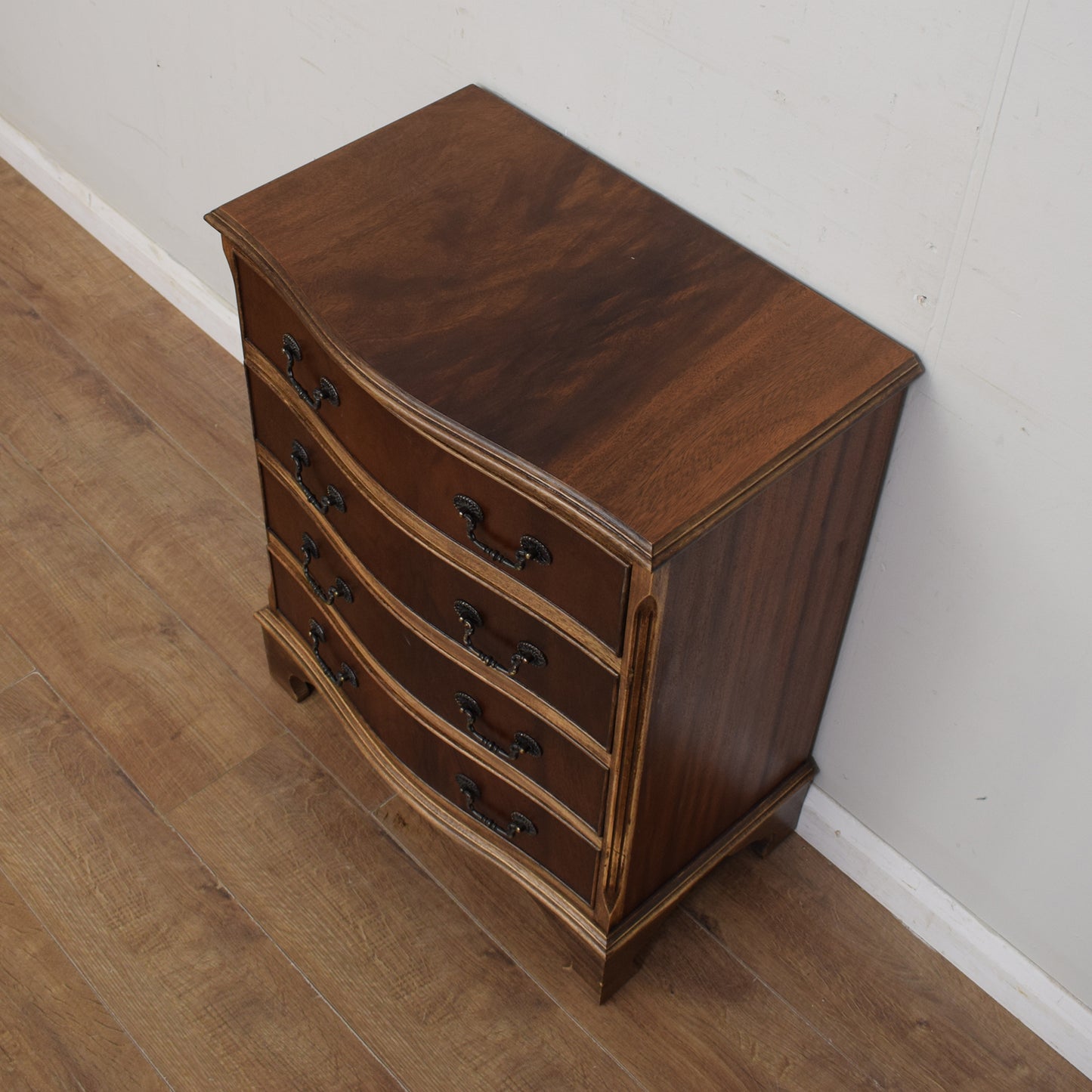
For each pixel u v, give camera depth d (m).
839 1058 1.85
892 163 1.40
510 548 1.44
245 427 2.65
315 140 2.24
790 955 1.95
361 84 2.05
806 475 1.44
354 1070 1.80
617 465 1.33
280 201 1.62
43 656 2.25
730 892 2.02
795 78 1.43
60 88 2.80
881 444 1.54
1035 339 1.38
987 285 1.38
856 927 1.99
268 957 1.90
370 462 1.56
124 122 2.67
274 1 2.08
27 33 2.78
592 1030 1.86
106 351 2.78
